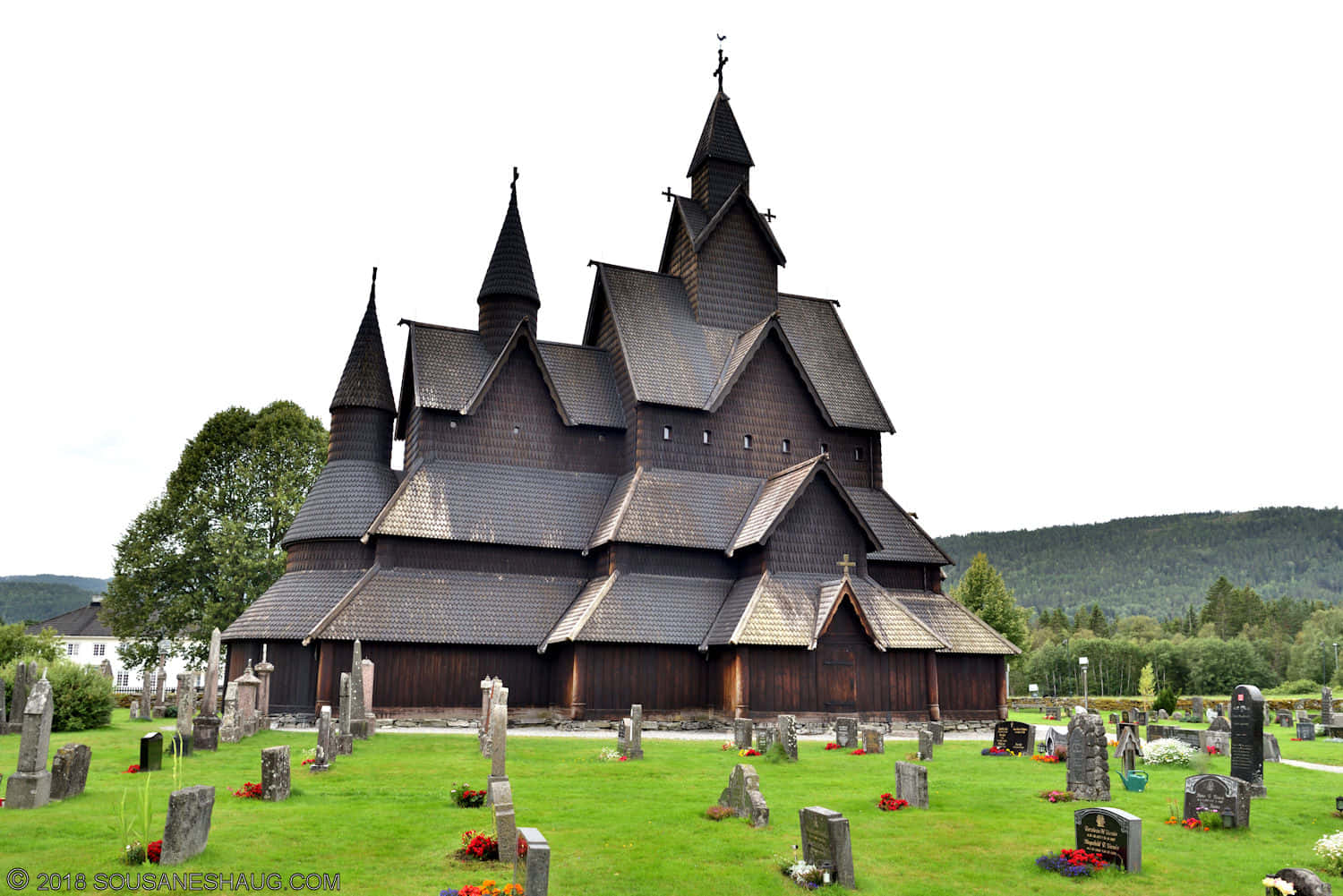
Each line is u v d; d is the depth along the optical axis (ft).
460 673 155.74
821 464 168.25
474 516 167.94
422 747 116.57
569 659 155.84
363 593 155.02
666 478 176.04
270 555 232.53
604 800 81.41
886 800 80.38
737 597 163.73
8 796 71.51
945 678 169.27
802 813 62.23
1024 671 561.43
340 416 182.50
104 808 71.77
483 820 71.36
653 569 166.50
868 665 159.74
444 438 174.70
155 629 234.17
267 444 246.06
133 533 235.61
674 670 157.99
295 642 156.15
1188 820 76.43
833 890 57.98
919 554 183.83
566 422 179.63
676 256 204.95
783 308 205.67
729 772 98.53
